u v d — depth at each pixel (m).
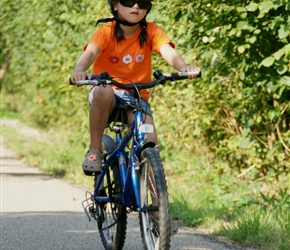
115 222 6.99
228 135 12.98
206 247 7.99
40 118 23.16
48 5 18.02
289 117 11.52
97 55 6.86
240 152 12.29
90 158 7.06
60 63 18.23
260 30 9.45
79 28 16.30
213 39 9.86
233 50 10.11
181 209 9.98
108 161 7.14
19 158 17.44
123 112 6.94
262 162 11.91
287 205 9.58
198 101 12.20
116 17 6.91
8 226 9.13
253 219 8.75
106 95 6.75
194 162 13.56
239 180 12.31
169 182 12.92
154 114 14.09
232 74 11.16
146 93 7.08
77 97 17.12
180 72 6.53
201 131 13.09
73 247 8.03
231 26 9.79
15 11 23.09
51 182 13.35
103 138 7.48
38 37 20.66
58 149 18.09
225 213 9.77
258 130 11.93
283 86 9.79
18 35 23.47
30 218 9.71
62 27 17.69
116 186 6.96
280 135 11.27
